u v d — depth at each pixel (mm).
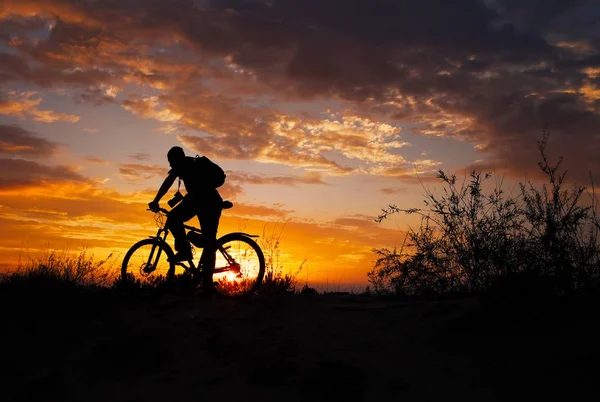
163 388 5328
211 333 6297
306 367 5504
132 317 6863
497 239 7500
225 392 5207
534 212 7223
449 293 7801
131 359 5859
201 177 7762
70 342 6309
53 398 5273
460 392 5012
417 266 7969
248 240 7887
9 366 5789
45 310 6957
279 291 8133
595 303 6359
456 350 5746
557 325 5973
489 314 6227
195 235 7824
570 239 6863
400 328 6367
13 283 7633
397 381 5223
